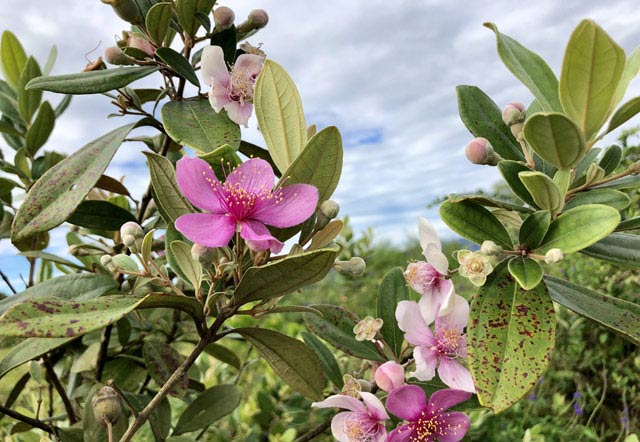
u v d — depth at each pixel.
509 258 0.15
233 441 0.28
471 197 0.15
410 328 0.15
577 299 0.16
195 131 0.17
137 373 0.25
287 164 0.15
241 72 0.17
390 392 0.15
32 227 0.15
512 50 0.15
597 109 0.12
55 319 0.11
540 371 0.13
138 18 0.18
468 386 0.15
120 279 0.22
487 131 0.17
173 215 0.15
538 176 0.13
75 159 0.16
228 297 0.17
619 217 0.13
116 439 0.18
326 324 0.19
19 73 0.25
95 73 0.17
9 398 0.23
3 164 0.23
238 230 0.13
